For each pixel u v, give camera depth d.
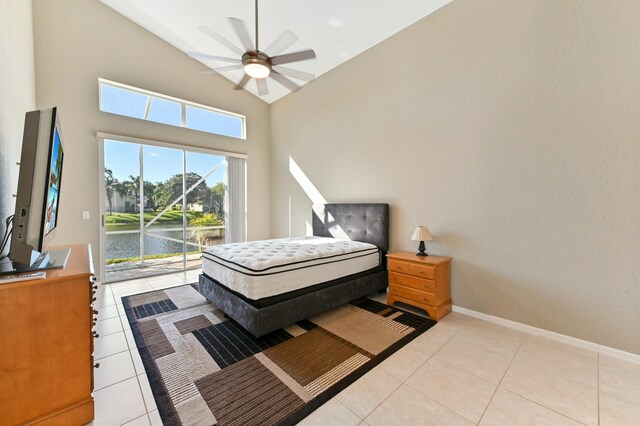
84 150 3.60
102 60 3.71
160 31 4.07
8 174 2.01
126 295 3.34
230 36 3.86
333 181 4.28
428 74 3.04
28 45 2.87
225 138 5.02
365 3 2.90
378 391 1.64
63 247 2.18
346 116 4.03
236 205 5.18
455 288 2.87
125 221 3.99
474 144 2.70
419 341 2.24
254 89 5.16
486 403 1.54
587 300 2.12
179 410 1.48
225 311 2.54
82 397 1.40
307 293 2.55
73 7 3.50
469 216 2.75
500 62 2.50
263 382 1.71
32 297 1.26
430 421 1.41
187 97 4.50
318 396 1.59
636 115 1.90
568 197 2.19
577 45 2.12
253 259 2.44
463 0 2.72
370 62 3.66
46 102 3.33
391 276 3.03
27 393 1.26
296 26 3.34
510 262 2.50
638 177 1.91
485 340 2.26
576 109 2.13
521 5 2.37
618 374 1.80
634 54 1.90
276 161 5.49
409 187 3.26
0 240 1.82
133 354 2.03
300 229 4.98
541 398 1.58
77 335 1.38
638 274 1.92
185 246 4.57
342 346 2.16
